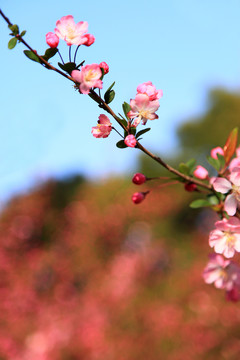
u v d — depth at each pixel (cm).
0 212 1550
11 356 758
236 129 186
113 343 733
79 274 1200
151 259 1155
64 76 156
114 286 995
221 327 709
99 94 160
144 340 723
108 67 159
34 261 1230
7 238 1416
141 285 967
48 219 1473
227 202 166
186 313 764
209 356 675
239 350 670
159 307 809
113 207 1457
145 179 184
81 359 729
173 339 710
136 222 1450
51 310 964
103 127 163
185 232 1508
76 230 1377
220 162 190
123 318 788
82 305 952
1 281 1134
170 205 1526
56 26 156
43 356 739
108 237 1368
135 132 164
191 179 184
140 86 165
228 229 168
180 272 977
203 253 1173
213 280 196
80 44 155
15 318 912
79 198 1598
